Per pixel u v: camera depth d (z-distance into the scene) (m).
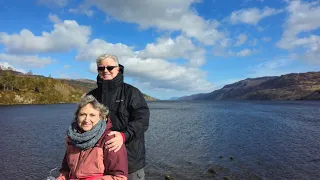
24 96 153.50
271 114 71.62
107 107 4.50
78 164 4.03
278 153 23.03
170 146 25.95
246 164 19.52
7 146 26.55
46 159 21.28
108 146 3.97
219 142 28.16
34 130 38.62
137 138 4.86
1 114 71.12
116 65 4.99
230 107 118.56
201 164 19.53
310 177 16.61
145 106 4.94
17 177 16.92
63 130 38.53
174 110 95.12
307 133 35.09
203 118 59.72
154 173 17.44
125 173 4.03
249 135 33.25
